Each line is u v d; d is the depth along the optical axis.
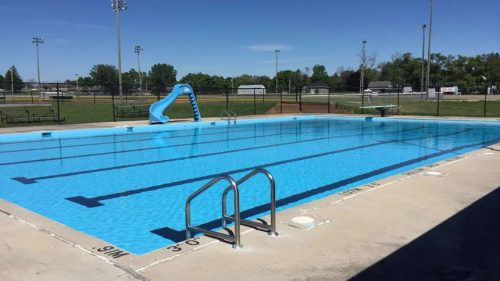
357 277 3.57
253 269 3.74
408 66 102.19
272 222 4.62
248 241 4.45
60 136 16.97
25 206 7.23
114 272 3.70
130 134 18.03
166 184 8.94
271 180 4.56
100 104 37.78
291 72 120.00
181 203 7.37
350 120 24.86
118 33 38.50
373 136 17.62
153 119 20.30
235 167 10.95
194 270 3.72
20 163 11.49
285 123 23.44
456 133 18.39
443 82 96.50
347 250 4.16
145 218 6.49
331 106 29.44
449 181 7.16
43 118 23.27
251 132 19.22
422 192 6.42
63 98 47.53
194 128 20.64
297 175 9.82
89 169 10.67
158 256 4.06
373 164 11.23
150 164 11.38
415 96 44.53
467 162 8.98
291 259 3.96
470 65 100.12
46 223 5.18
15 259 4.02
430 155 12.62
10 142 15.42
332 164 11.27
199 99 46.81
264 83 124.19
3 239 4.59
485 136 17.30
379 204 5.80
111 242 5.43
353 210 5.52
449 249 4.16
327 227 4.86
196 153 13.31
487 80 96.69
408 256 4.00
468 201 5.90
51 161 11.81
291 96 52.38
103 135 17.61
